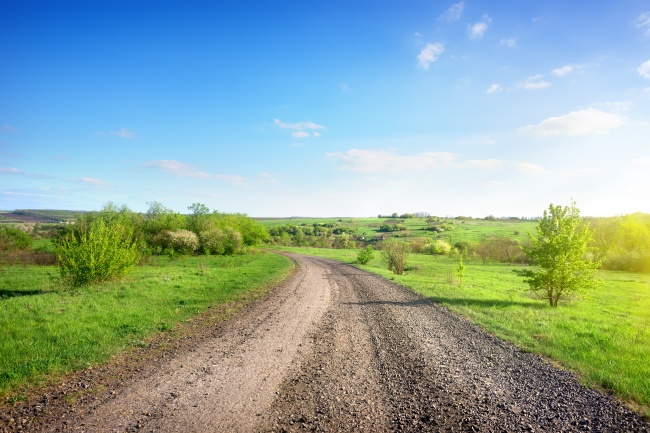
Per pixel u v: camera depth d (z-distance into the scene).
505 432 5.29
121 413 5.65
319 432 5.21
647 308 18.98
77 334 9.76
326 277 29.09
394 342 10.29
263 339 10.26
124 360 8.25
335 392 6.67
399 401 6.34
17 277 24.17
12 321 10.78
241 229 61.81
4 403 5.92
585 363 8.34
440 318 13.77
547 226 18.61
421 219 191.62
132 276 23.27
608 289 27.75
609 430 5.35
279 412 5.82
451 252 67.38
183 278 22.66
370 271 36.09
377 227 156.62
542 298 19.53
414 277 31.02
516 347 9.91
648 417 5.71
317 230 144.25
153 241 46.97
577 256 17.91
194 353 8.84
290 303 16.38
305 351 9.23
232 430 5.20
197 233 53.88
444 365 8.31
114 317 11.84
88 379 7.05
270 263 39.47
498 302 18.03
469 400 6.41
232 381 7.08
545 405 6.21
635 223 50.47
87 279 18.30
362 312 14.74
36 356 8.01
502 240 65.06
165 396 6.33
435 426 5.45
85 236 19.00
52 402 6.00
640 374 7.56
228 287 20.03
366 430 5.30
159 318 12.22
